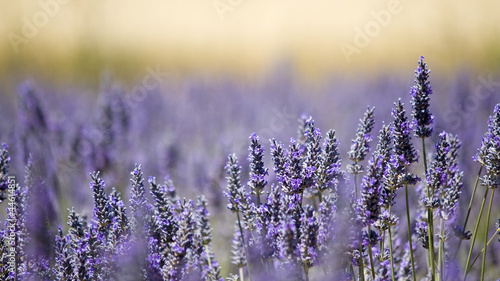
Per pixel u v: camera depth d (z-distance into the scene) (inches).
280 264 46.6
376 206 45.4
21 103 67.7
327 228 45.1
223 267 56.5
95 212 46.2
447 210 46.6
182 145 87.6
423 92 46.5
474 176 61.8
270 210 46.7
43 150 63.2
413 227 54.0
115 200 46.3
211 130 100.8
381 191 46.1
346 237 45.1
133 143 82.8
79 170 69.0
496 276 53.7
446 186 47.3
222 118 109.4
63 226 54.4
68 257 45.7
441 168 46.3
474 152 68.7
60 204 59.4
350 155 47.7
